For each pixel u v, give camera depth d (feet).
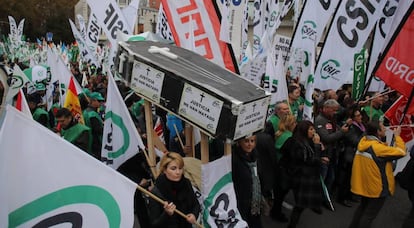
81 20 47.93
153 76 11.43
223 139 9.91
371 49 23.40
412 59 17.10
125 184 8.57
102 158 13.61
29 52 62.59
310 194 15.39
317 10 22.76
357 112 19.10
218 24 17.10
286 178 16.05
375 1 21.79
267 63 19.75
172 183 10.92
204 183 11.58
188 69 11.44
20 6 131.95
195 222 10.50
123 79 12.69
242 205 13.12
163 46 14.10
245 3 30.76
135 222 16.52
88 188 8.16
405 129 18.70
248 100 9.90
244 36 31.19
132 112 21.12
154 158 12.59
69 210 7.97
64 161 7.93
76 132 15.79
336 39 22.47
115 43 21.66
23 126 7.49
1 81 12.14
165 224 10.67
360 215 15.60
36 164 7.63
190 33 16.52
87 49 33.94
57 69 22.61
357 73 22.52
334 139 18.21
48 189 7.77
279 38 26.73
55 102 24.09
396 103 18.66
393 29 19.44
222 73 11.94
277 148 16.31
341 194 19.80
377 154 14.73
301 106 22.89
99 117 19.47
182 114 10.82
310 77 19.86
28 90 25.46
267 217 17.97
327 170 19.24
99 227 8.24
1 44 72.90
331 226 17.46
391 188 15.12
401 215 18.94
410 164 15.52
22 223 7.54
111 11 21.34
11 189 7.40
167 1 16.92
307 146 15.25
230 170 12.09
